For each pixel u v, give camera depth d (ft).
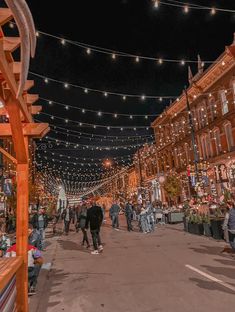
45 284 25.85
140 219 65.92
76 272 29.81
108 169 217.56
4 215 65.41
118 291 22.25
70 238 61.41
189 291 21.07
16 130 15.79
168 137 145.48
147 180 179.63
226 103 99.30
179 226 73.72
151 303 19.12
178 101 128.57
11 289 11.69
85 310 18.71
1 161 70.85
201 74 113.80
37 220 46.21
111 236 60.49
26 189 17.28
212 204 61.11
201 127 114.01
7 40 11.84
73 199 196.03
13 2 7.25
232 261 30.35
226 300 18.79
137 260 33.81
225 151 98.37
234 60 89.15
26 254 16.31
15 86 13.00
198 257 33.22
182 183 125.29
